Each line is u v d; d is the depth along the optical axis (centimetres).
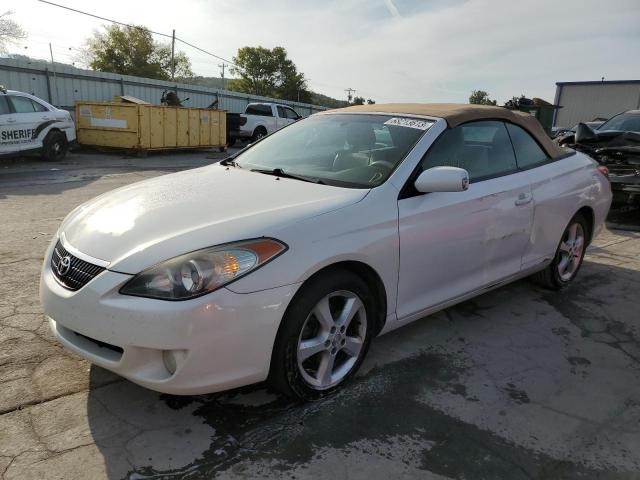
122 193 307
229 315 221
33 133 1255
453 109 354
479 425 258
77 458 222
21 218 648
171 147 1677
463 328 368
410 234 290
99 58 5219
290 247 239
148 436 238
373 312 286
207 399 269
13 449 225
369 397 277
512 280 392
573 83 4091
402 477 220
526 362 324
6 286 404
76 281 238
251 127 2188
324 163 334
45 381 277
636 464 235
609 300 433
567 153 448
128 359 223
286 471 220
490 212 339
